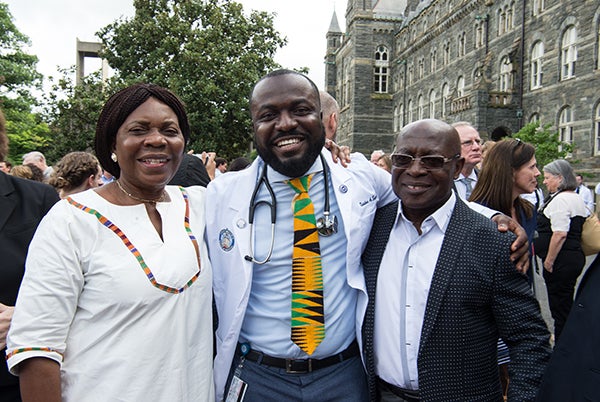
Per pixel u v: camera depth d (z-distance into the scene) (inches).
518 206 166.4
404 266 95.1
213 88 802.2
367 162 115.6
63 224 75.1
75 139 880.3
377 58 1557.6
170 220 85.2
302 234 97.4
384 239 100.1
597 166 653.9
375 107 1540.4
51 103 860.0
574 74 717.9
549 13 764.6
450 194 96.2
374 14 1566.2
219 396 100.5
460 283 88.2
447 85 1167.0
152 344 75.5
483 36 988.6
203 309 84.6
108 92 846.5
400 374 93.4
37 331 70.7
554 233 214.7
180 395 78.0
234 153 914.7
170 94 85.3
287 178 100.9
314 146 96.0
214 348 110.0
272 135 94.5
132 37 877.8
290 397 95.0
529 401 80.8
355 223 100.5
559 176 244.2
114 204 81.0
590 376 82.6
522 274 88.7
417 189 90.6
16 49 1262.3
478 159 199.2
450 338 88.1
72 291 73.8
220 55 826.8
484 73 916.6
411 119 1393.9
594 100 661.3
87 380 73.5
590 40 668.7
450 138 91.2
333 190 104.6
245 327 100.5
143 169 80.1
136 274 75.8
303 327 93.5
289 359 95.9
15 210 95.3
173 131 83.4
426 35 1270.9
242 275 97.9
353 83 1539.1
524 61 838.5
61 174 186.2
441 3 1205.1
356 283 99.1
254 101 96.7
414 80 1376.7
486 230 90.3
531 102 816.9
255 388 96.8
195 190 100.7
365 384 102.5
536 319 87.0
